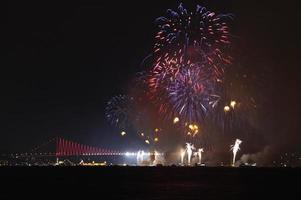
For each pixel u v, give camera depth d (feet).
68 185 344.08
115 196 270.87
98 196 272.31
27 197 270.05
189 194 278.67
